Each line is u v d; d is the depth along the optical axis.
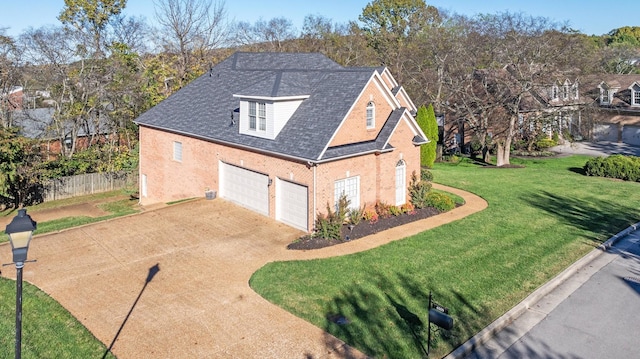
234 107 26.92
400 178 24.05
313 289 15.03
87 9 46.09
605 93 52.31
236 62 31.62
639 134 51.56
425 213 23.36
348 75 22.81
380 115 22.77
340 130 20.94
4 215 30.64
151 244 19.30
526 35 38.38
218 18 50.69
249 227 21.34
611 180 32.34
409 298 14.43
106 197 35.78
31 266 17.14
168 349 11.82
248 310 13.77
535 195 27.52
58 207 32.62
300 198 21.03
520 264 17.12
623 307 14.36
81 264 17.31
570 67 38.69
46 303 14.16
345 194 21.42
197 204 24.89
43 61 39.00
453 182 31.25
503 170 36.91
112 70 40.75
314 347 11.84
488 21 45.66
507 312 13.70
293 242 19.38
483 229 21.00
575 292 15.38
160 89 43.41
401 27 68.31
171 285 15.50
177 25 47.12
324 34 71.75
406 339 12.16
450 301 14.27
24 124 41.00
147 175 32.41
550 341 12.52
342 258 17.58
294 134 21.58
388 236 20.08
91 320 13.25
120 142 41.59
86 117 39.22
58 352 11.62
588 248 18.83
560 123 43.00
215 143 25.55
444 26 62.03
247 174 23.91
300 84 23.36
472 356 11.79
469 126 45.69
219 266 17.05
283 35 75.44
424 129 37.59
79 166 36.59
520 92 38.09
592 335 12.81
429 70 47.94
